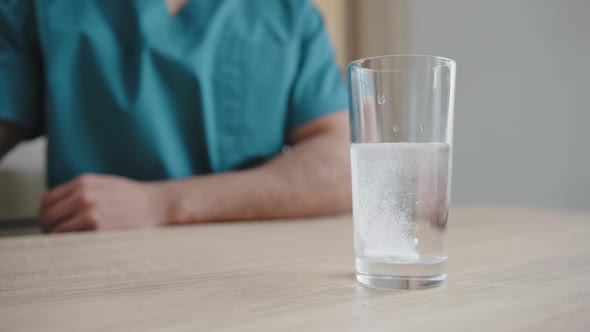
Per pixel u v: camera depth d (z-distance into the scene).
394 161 0.40
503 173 1.83
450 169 0.41
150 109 1.06
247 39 1.15
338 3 1.82
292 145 1.21
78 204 0.79
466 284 0.40
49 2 1.05
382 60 0.40
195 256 0.52
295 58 1.18
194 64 1.07
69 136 1.04
